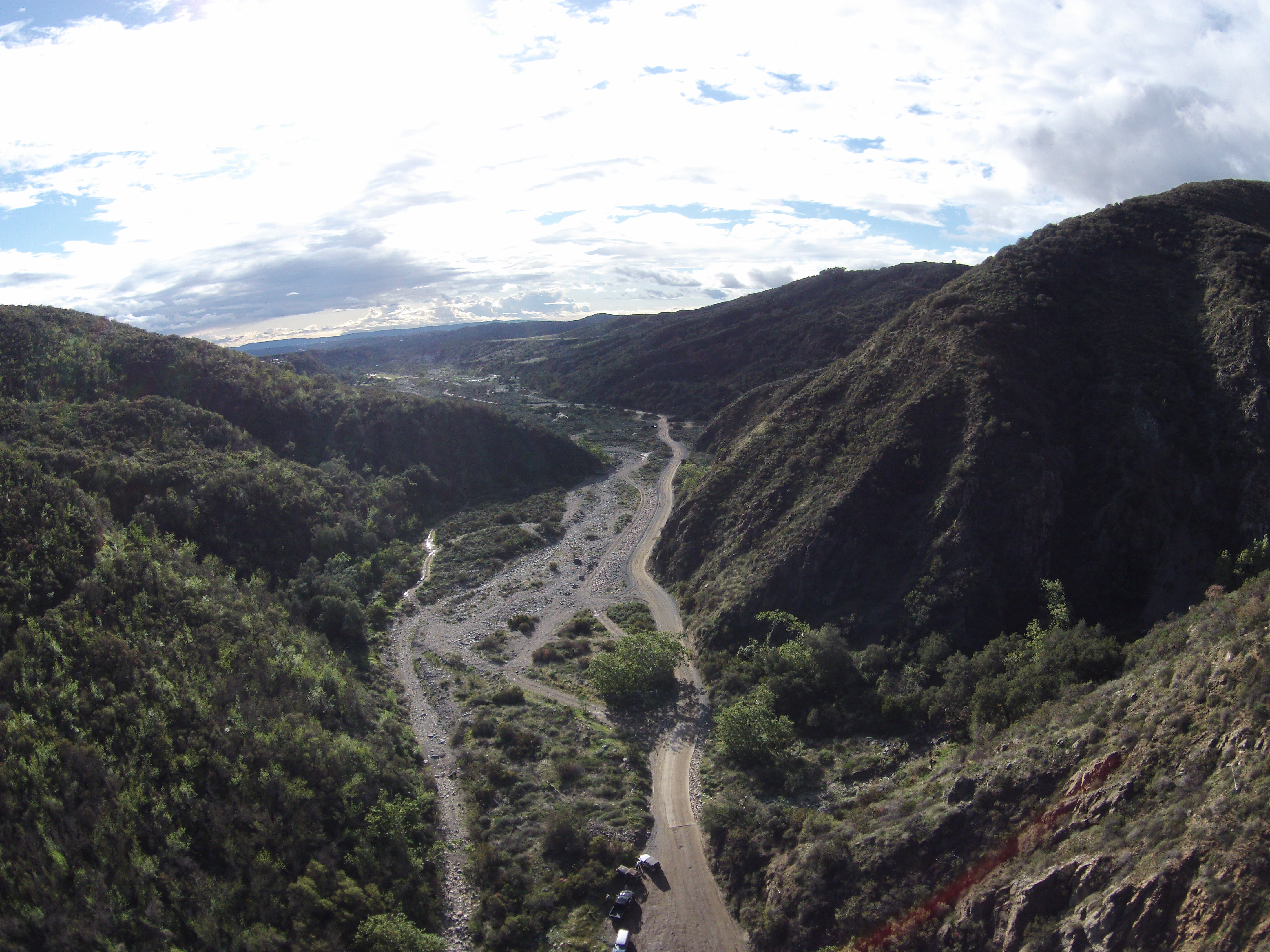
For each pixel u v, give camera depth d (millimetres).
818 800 43781
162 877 33906
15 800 33719
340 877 37531
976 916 28609
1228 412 60281
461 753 52156
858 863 34219
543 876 40000
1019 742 37188
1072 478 61250
